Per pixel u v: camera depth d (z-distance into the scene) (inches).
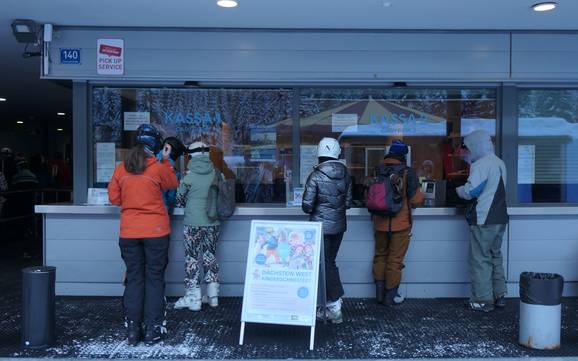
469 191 217.9
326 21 231.8
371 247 238.2
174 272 237.6
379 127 255.3
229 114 253.1
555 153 255.6
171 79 243.8
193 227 215.5
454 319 210.8
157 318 183.5
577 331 197.2
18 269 307.0
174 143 215.2
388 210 214.8
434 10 215.9
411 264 239.8
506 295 242.1
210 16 224.7
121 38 241.6
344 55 244.8
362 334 192.9
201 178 215.0
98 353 174.1
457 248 239.5
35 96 440.1
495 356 171.6
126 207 182.2
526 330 179.3
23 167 454.3
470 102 256.1
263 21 231.9
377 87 251.1
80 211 233.5
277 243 181.8
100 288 239.1
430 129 256.8
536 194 255.4
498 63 246.8
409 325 203.2
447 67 246.1
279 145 252.7
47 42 238.7
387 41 245.0
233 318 210.1
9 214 438.9
